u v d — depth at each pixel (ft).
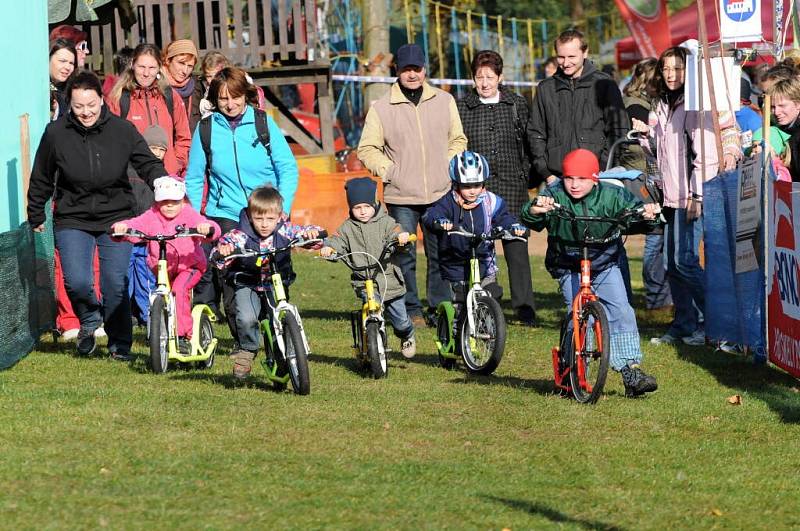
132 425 60.70
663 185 89.66
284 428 60.75
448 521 47.06
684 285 90.07
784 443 60.70
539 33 280.51
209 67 104.47
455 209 78.43
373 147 97.86
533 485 52.34
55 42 94.84
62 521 45.83
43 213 80.69
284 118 176.35
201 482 51.01
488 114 102.58
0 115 86.79
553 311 110.01
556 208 67.87
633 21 202.59
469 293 76.43
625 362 69.77
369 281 76.54
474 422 63.46
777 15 99.45
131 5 135.13
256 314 71.72
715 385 75.05
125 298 81.00
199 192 84.84
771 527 47.85
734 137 87.45
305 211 167.32
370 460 55.21
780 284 76.28
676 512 49.24
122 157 79.92
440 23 262.67
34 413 62.49
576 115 99.25
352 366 80.89
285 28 168.25
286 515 47.09
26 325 82.43
